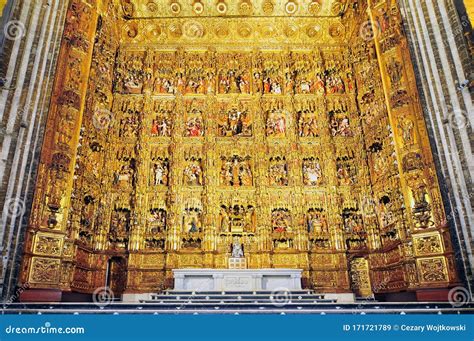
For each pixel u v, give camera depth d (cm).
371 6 1750
